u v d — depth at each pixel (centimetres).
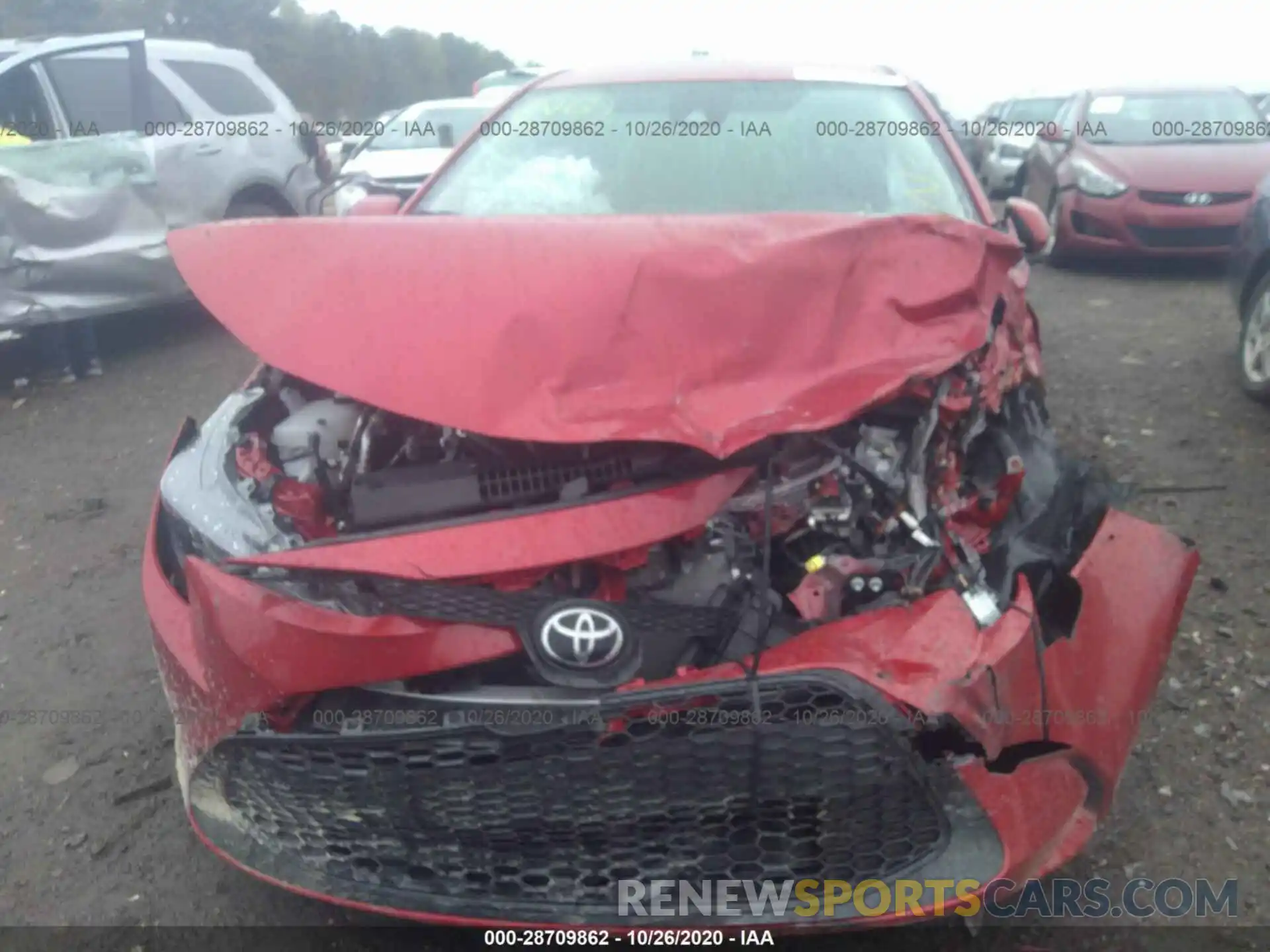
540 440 204
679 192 341
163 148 699
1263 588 368
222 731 210
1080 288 833
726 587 211
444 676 201
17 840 279
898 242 242
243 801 223
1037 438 276
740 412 212
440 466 216
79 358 688
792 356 223
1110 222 849
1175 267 899
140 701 336
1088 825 218
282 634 197
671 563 212
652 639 201
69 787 298
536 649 194
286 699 201
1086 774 215
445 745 198
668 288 224
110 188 665
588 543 199
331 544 199
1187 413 530
